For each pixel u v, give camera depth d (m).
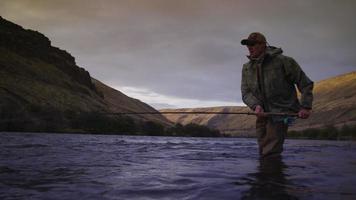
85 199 3.11
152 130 112.50
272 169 5.28
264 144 7.63
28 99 131.62
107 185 3.78
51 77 184.12
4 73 152.38
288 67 7.36
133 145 15.40
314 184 3.88
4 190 3.48
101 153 8.90
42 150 9.57
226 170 5.09
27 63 184.50
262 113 7.33
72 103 157.88
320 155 9.06
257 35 7.56
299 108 7.68
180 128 125.38
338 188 3.65
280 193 3.38
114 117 94.81
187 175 4.54
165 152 9.80
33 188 3.59
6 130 54.16
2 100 116.31
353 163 6.49
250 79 7.83
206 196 3.25
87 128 67.25
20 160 6.46
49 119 60.94
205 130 129.38
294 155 8.59
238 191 3.46
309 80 7.32
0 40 191.88
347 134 150.38
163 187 3.66
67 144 14.41
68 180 4.11
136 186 3.71
